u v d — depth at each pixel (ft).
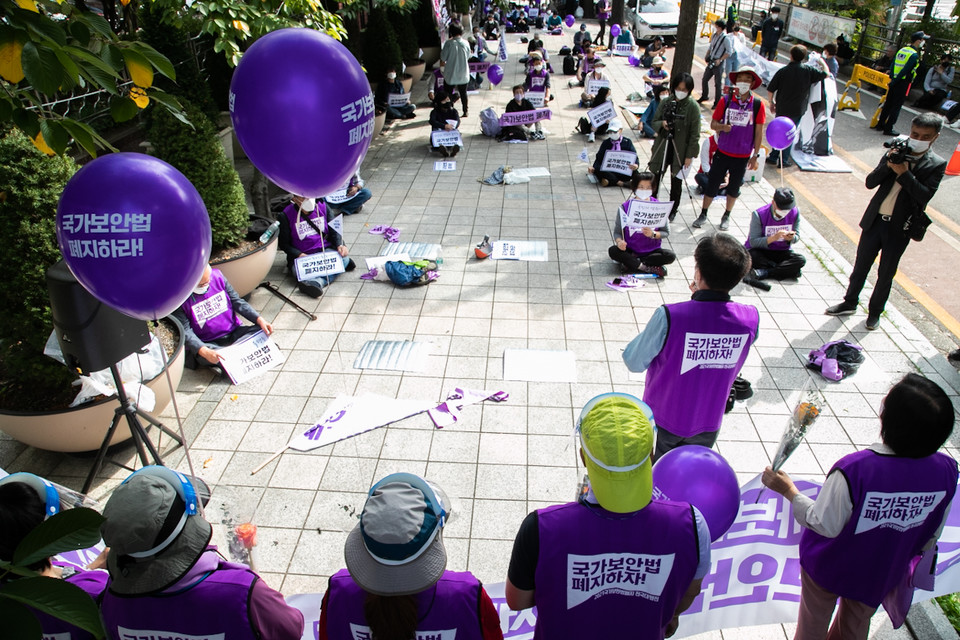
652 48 56.80
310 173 11.72
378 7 42.60
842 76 56.75
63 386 13.78
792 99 33.17
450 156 35.12
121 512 5.78
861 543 8.12
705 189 27.81
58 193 12.58
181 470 14.23
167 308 10.28
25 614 4.43
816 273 22.67
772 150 35.14
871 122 41.06
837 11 64.44
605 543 6.19
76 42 7.93
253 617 6.19
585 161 34.30
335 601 6.19
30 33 7.09
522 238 25.17
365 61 43.60
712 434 11.28
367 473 14.14
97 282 9.48
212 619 6.11
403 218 27.14
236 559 10.57
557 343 18.62
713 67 46.98
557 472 14.15
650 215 21.54
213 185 18.84
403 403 16.17
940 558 10.66
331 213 22.25
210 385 17.01
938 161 16.98
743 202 28.84
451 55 42.01
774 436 15.24
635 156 29.76
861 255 18.95
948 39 47.44
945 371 17.57
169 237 9.48
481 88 52.60
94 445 14.12
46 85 6.98
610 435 6.08
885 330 19.35
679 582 6.31
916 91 48.19
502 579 11.76
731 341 10.25
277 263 23.24
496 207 28.25
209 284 17.38
